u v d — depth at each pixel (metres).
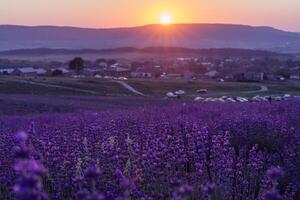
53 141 7.80
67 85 99.00
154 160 6.05
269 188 5.41
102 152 6.66
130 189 4.95
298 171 6.69
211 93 105.00
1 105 41.31
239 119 10.85
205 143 7.77
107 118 13.95
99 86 103.44
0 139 8.52
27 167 2.21
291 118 11.49
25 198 2.08
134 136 8.55
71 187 5.59
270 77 181.00
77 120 14.61
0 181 5.89
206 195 5.09
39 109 37.97
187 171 6.98
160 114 14.66
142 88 109.00
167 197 5.27
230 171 5.95
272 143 8.67
